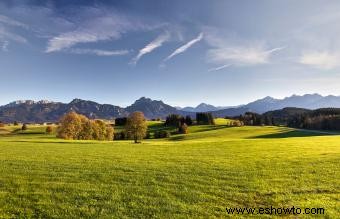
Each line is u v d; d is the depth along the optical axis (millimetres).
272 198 22266
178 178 28641
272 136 148625
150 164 37188
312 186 25469
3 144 69938
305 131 166500
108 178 28516
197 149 59094
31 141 89438
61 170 32469
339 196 22688
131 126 114062
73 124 130750
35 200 21719
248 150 53594
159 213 19344
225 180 27875
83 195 22797
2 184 25938
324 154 43500
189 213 19391
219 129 196500
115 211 19641
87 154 48594
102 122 145125
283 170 32406
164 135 180250
